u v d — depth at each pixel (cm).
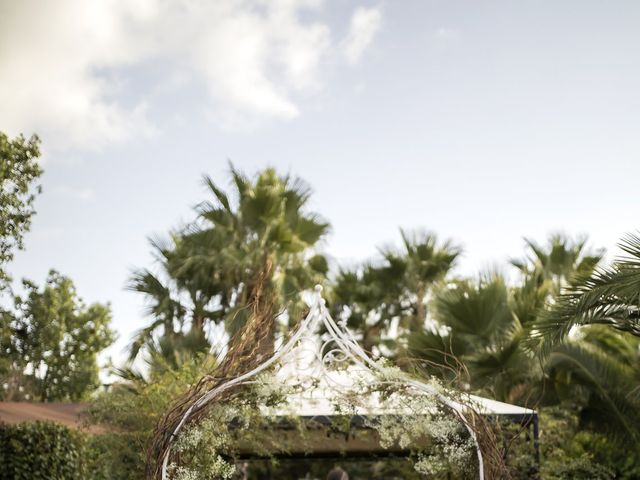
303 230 1405
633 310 681
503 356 993
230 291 1394
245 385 550
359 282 1616
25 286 2483
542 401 1002
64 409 1230
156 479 528
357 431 682
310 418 650
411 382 557
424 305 1577
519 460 637
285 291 1209
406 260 1575
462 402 561
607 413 953
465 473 561
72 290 2578
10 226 1052
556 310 696
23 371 2411
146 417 725
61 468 877
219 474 558
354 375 562
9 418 1055
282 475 1389
